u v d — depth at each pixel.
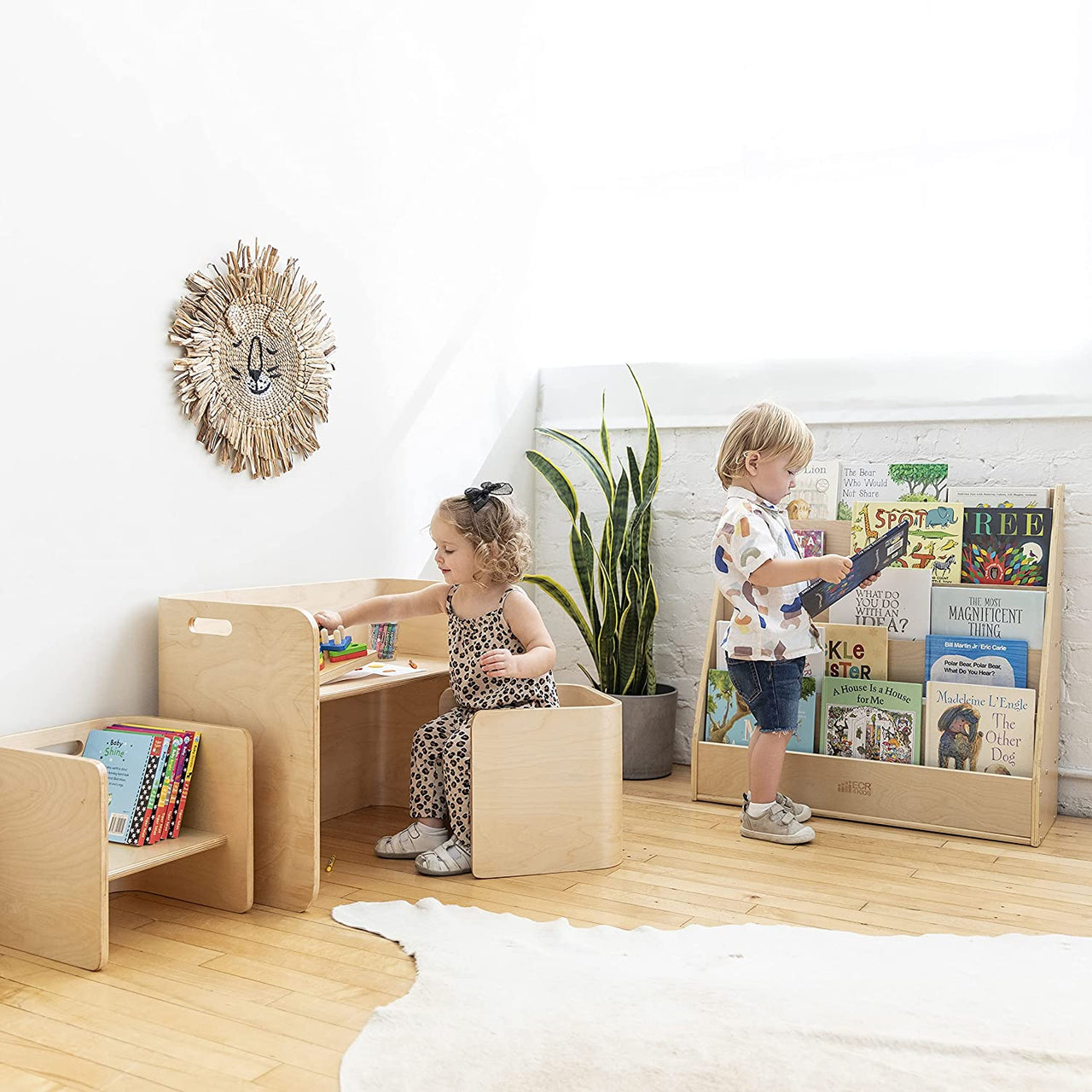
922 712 2.64
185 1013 1.61
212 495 2.32
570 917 2.01
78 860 1.78
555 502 3.55
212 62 2.28
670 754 3.18
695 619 3.31
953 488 2.79
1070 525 2.76
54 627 2.00
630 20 3.48
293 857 2.05
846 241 3.19
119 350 2.10
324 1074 1.43
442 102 3.03
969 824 2.55
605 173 3.54
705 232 3.39
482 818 2.22
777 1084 1.37
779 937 1.90
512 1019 1.56
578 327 3.60
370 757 2.80
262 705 2.06
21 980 1.73
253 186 2.39
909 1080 1.38
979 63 2.99
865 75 3.14
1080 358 2.76
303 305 2.52
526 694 2.35
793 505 3.01
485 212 3.25
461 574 2.29
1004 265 2.99
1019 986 1.68
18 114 1.89
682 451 3.32
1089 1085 1.37
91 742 2.04
